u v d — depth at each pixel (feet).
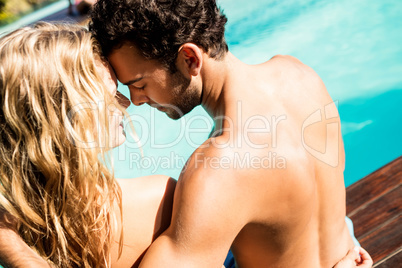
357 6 20.15
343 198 5.86
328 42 18.51
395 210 8.84
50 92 4.82
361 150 14.39
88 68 4.99
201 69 5.36
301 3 20.75
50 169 4.90
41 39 4.89
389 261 7.88
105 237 5.10
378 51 17.74
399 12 19.43
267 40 19.06
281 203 4.94
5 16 20.98
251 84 5.29
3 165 5.04
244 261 5.77
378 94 16.02
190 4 5.11
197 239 4.57
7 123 4.88
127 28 5.11
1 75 4.77
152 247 4.83
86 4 19.17
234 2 20.92
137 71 5.41
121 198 5.15
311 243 5.56
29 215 5.04
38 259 5.09
